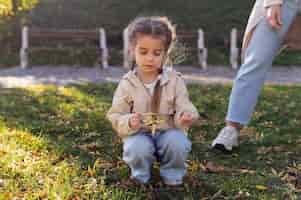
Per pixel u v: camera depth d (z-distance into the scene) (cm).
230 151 389
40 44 1213
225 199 291
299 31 1245
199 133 450
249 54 397
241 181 322
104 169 332
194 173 330
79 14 1364
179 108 292
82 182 301
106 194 280
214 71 1091
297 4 394
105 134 429
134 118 282
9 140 379
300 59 1245
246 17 1383
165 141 289
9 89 660
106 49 1126
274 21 382
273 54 395
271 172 347
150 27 283
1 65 1131
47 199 273
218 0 1427
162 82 292
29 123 450
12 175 307
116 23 1341
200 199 289
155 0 1402
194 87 706
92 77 933
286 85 777
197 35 1177
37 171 316
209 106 562
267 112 526
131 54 296
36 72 1009
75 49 1167
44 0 1388
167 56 296
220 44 1297
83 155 366
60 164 334
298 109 554
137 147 287
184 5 1405
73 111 508
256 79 394
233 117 395
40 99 575
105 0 1406
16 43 1215
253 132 453
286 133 456
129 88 295
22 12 1240
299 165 362
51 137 414
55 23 1325
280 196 300
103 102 570
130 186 300
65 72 1017
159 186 304
